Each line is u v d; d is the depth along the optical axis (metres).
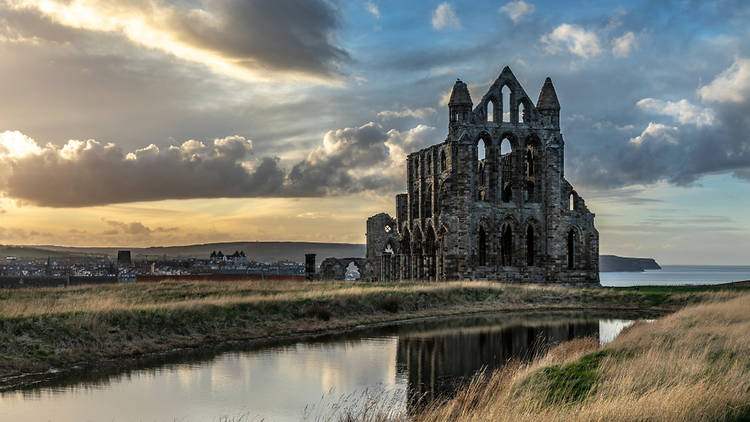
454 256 86.62
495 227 89.19
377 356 35.69
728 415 15.47
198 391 26.52
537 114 92.25
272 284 75.94
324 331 47.66
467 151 87.31
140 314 40.28
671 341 28.22
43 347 32.97
